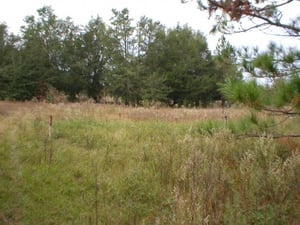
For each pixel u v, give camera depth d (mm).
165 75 40344
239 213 3992
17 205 5172
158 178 6059
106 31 42875
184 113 15188
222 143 6059
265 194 4418
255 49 6445
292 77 4355
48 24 45750
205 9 4203
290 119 5840
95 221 4734
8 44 42500
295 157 4770
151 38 42969
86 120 12266
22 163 6887
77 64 43062
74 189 5789
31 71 38562
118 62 40500
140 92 38062
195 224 3656
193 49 42875
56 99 24906
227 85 4848
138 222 4746
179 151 6727
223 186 4652
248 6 4078
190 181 4781
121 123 11906
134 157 7438
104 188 5871
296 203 4293
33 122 11141
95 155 7559
